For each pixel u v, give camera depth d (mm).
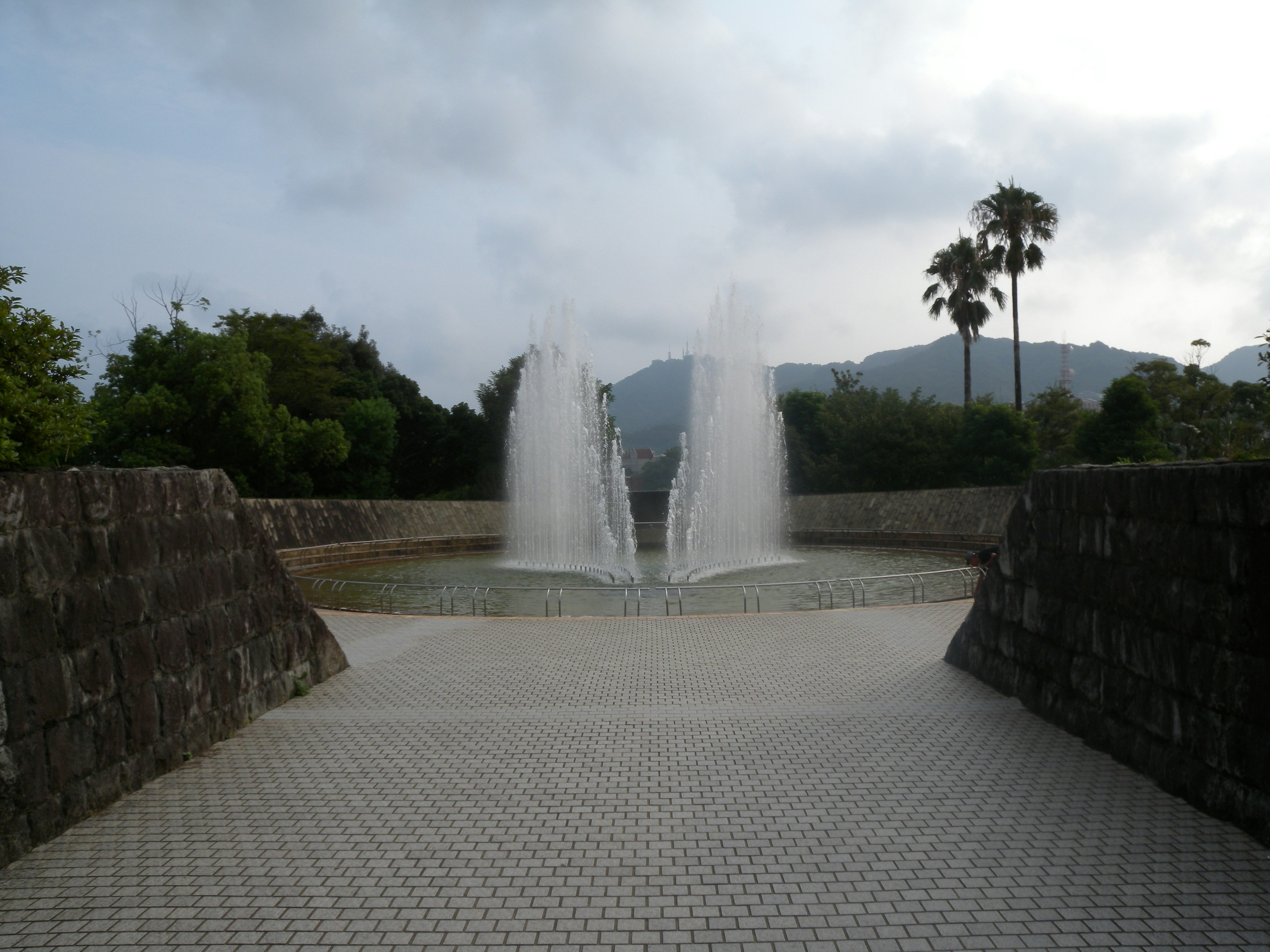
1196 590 5000
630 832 4773
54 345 5871
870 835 4688
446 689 8281
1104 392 32000
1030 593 7355
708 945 3564
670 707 7484
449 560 25203
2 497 4664
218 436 28359
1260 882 4035
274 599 7848
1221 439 34688
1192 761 5051
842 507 29297
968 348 39250
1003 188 36062
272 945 3600
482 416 44281
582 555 24578
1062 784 5434
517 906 3926
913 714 7156
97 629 5324
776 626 11445
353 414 37125
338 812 5141
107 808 5242
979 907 3854
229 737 6781
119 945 3615
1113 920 3723
